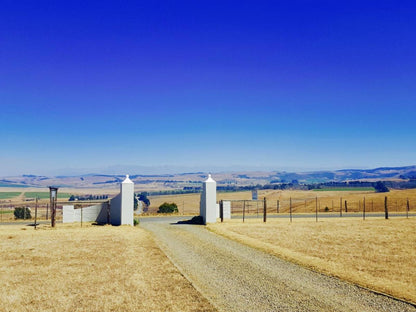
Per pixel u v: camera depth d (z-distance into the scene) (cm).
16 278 1633
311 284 1557
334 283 1570
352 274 1689
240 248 2433
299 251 2314
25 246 2447
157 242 2672
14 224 4047
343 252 2272
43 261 1980
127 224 3772
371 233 3130
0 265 1884
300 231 3262
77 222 4119
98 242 2616
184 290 1452
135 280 1588
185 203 17450
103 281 1582
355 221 4097
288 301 1341
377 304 1302
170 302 1310
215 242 2686
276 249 2336
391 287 1483
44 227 3616
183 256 2164
